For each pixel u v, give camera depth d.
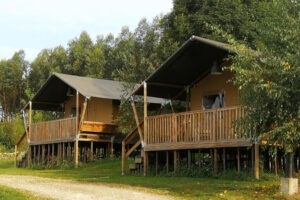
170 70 21.05
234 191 14.91
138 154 29.30
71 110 33.44
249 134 16.02
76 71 63.59
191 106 22.80
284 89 12.98
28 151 32.69
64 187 16.69
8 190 15.13
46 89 31.72
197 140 19.25
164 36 38.38
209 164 19.62
